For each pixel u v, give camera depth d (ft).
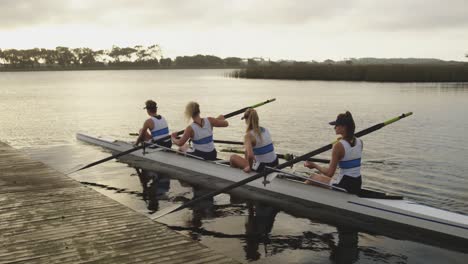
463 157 37.96
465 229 18.80
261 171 26.58
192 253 15.64
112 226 18.40
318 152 23.97
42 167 30.48
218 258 15.23
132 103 104.47
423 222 20.01
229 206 24.43
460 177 31.35
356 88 146.72
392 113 73.67
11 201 22.07
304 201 24.63
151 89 172.96
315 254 18.10
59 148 45.01
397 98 103.04
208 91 150.41
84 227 18.29
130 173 32.78
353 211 22.41
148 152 35.99
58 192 23.81
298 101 99.81
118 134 56.03
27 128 61.62
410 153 39.99
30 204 21.56
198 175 31.42
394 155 39.14
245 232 20.58
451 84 161.68
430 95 110.01
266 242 19.38
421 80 167.43
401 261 17.43
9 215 19.84
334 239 19.65
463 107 80.23
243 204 24.72
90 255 15.46
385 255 17.99
